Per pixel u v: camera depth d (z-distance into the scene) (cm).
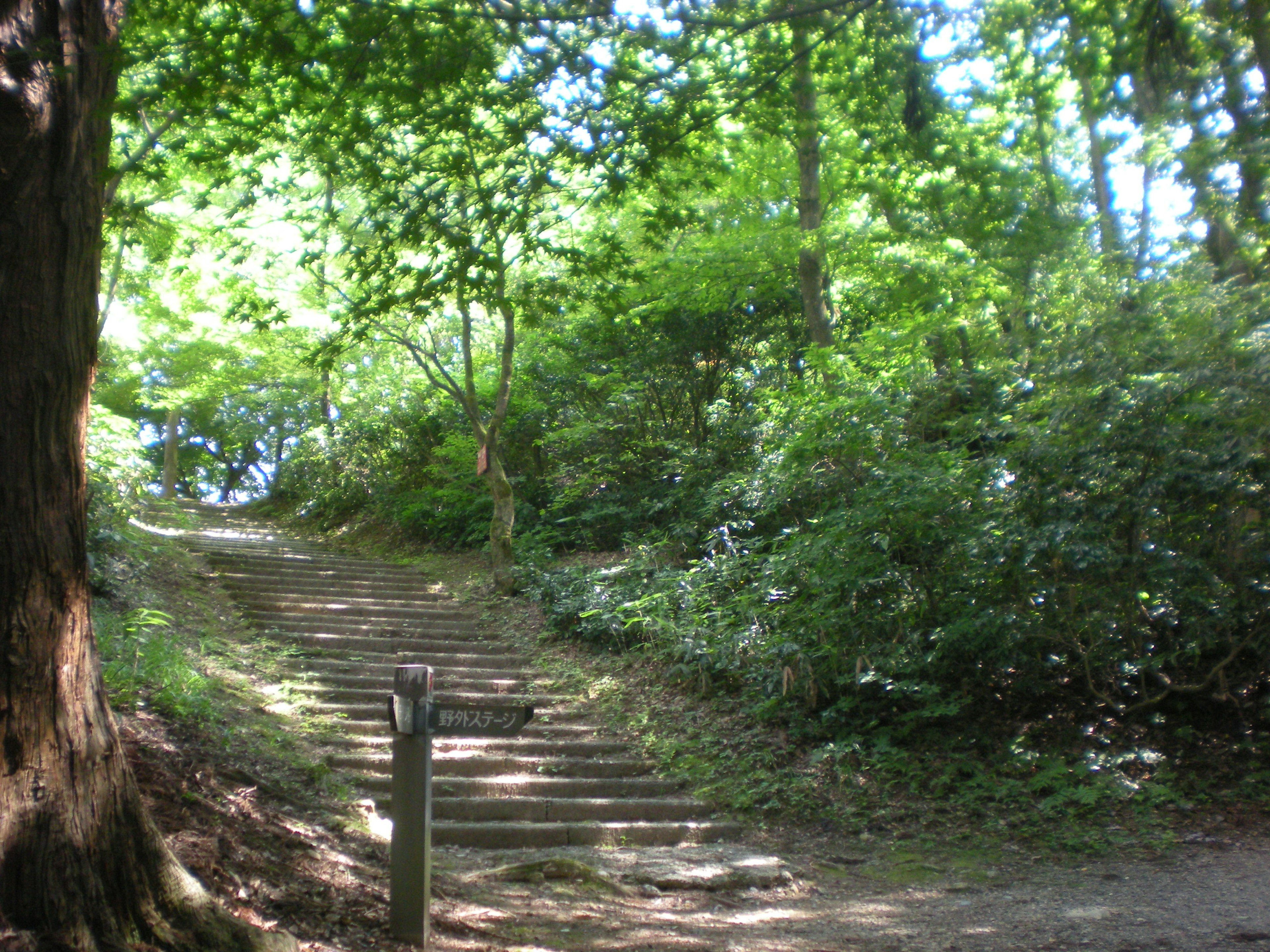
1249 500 715
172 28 503
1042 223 865
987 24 661
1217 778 720
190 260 1136
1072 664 822
